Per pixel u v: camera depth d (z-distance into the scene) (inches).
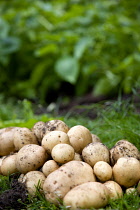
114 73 91.1
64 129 45.1
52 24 101.2
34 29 102.8
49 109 91.4
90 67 88.9
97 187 39.5
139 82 69.6
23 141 44.8
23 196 41.2
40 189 41.7
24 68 109.2
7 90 107.4
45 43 96.5
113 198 40.5
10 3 108.2
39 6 96.3
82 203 38.7
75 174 40.6
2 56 94.8
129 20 92.2
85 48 87.4
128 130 52.9
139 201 40.4
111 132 53.2
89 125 57.6
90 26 95.0
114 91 94.5
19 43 94.4
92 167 42.8
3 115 74.3
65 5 108.9
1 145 46.2
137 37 94.3
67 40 91.6
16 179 43.2
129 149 43.6
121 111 60.7
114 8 101.6
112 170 42.0
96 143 43.5
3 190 42.8
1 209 40.5
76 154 43.6
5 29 93.9
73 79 84.7
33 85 104.3
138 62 83.7
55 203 40.1
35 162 42.6
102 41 94.0
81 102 95.3
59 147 41.8
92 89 109.6
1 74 108.1
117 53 98.2
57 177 40.3
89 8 96.0
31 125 55.9
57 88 111.9
